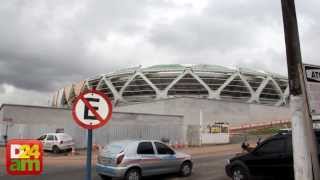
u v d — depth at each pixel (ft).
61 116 146.30
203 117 216.74
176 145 140.15
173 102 217.56
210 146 143.33
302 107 22.75
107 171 50.47
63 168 69.97
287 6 24.41
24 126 132.26
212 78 282.97
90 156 23.25
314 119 42.60
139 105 230.07
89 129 23.16
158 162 53.06
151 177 55.88
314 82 23.08
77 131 134.41
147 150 52.54
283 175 41.98
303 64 23.16
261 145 45.03
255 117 235.20
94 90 23.41
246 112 231.71
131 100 283.79
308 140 22.43
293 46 23.85
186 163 57.26
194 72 285.02
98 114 23.29
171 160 54.80
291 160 41.27
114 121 147.95
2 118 135.95
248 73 295.69
